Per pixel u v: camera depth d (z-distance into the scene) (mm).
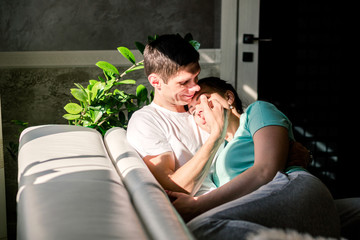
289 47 2922
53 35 2420
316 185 948
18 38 2361
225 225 723
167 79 1232
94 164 947
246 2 2717
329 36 3006
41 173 871
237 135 1274
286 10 2867
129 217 670
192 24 2686
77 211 652
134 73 2584
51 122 2467
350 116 3158
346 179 3168
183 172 1128
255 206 815
